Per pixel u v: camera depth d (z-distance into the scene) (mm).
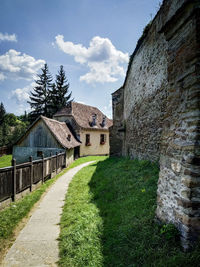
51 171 8359
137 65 7402
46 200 5148
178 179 2303
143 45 6496
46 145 13109
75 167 12039
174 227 2287
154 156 5395
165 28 2824
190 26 2199
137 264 2082
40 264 2387
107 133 23125
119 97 12633
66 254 2545
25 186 5461
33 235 3156
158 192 2889
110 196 4520
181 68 2424
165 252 2094
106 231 2975
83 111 22078
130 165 6805
